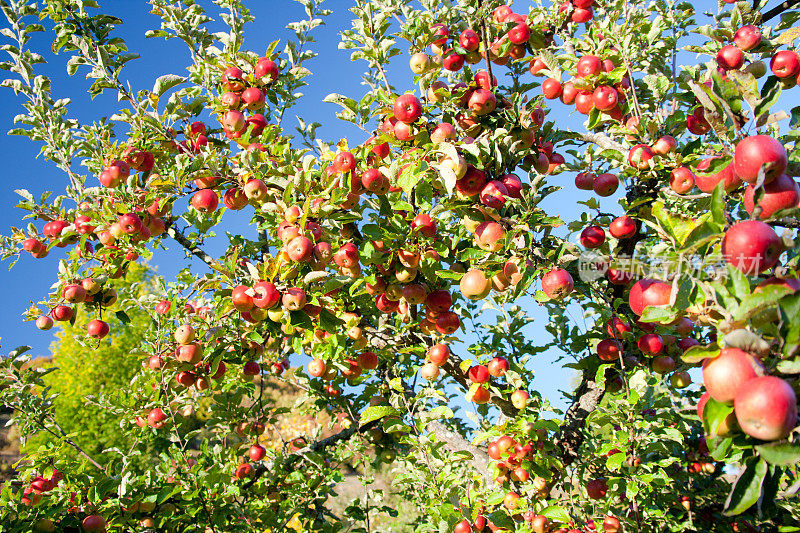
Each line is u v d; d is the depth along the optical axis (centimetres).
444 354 350
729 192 208
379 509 488
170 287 498
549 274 294
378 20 366
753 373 145
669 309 185
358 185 317
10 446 1166
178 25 455
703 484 442
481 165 296
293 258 280
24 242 450
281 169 344
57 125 464
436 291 326
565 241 307
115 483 350
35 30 471
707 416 153
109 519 360
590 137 391
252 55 416
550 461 342
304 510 482
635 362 348
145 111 400
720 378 148
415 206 323
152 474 392
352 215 316
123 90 421
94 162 442
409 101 315
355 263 312
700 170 213
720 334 156
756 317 154
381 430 501
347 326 360
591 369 383
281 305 281
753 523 360
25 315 432
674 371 359
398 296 327
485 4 353
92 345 451
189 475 396
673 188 313
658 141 334
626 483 306
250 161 346
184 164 373
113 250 408
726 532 393
